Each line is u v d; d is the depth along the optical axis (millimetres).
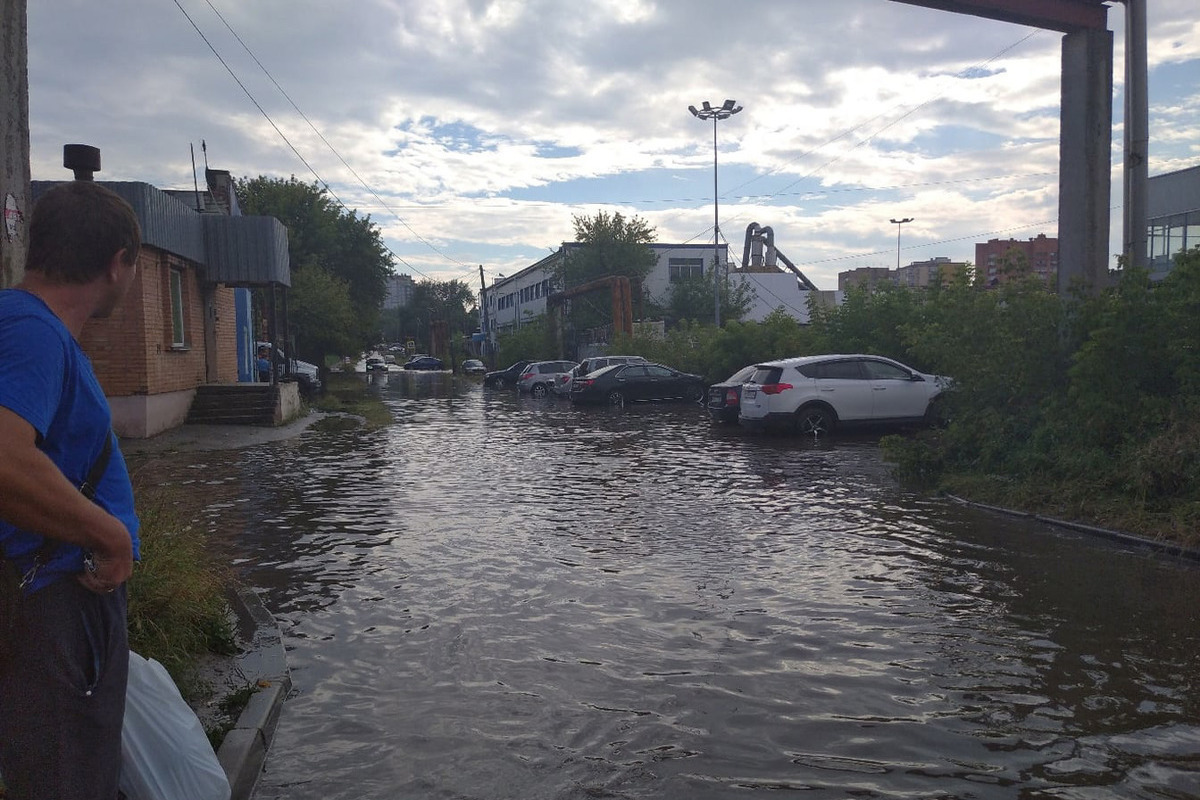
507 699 4602
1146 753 3918
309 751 4016
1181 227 41375
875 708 4438
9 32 4141
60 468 2232
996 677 4832
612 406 29000
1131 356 9742
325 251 49594
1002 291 11906
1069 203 12133
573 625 5816
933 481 11570
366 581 6988
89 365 2346
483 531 8852
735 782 3695
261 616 6023
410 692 4719
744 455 14984
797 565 7336
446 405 31547
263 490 11602
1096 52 11875
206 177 27734
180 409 19406
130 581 4723
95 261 2328
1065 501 9344
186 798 2768
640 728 4234
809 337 26312
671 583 6801
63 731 2225
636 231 57344
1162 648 5266
